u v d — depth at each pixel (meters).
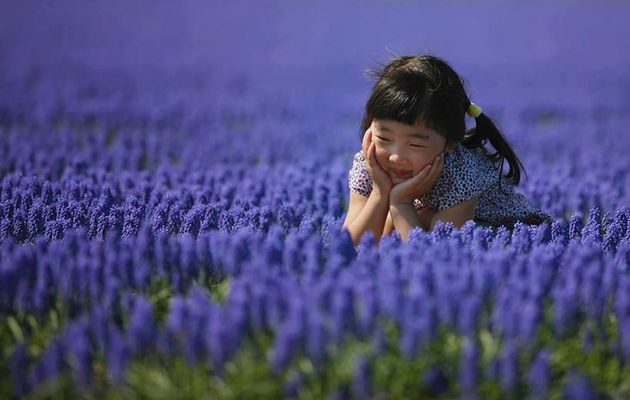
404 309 6.46
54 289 7.42
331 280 6.70
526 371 6.36
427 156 9.15
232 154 17.33
